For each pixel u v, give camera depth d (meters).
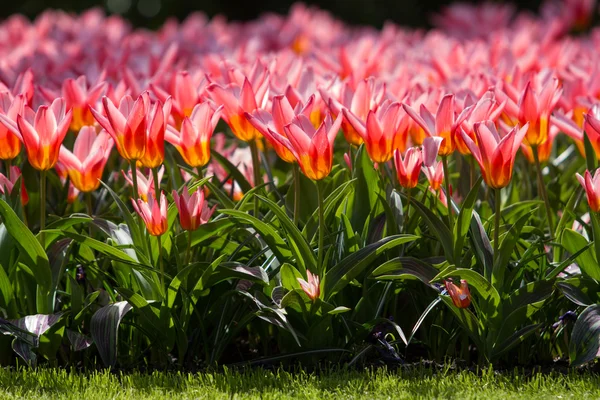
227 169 8.26
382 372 6.82
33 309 7.47
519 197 9.59
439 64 10.83
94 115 6.86
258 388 6.47
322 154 6.50
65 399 6.20
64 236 7.52
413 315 7.80
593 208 6.83
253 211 8.44
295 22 18.84
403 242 6.88
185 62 13.66
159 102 6.75
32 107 8.64
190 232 6.79
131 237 7.34
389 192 7.76
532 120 7.42
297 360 7.31
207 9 36.22
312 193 8.00
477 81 8.69
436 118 6.96
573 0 19.88
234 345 8.08
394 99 8.13
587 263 7.07
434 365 7.36
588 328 6.79
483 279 6.72
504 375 6.89
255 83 8.16
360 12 36.19
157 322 7.09
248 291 7.41
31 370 6.84
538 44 14.77
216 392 6.30
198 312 7.36
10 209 6.73
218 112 7.25
